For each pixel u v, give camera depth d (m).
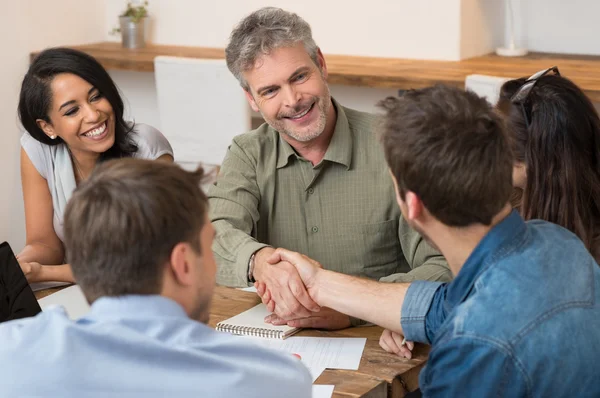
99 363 1.05
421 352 1.71
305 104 2.05
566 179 1.62
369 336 1.79
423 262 2.08
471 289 1.33
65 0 4.52
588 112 1.64
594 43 4.18
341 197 2.17
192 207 1.13
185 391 1.06
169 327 1.10
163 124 4.00
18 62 4.23
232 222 2.14
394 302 1.69
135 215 1.09
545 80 1.68
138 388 1.04
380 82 3.75
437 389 1.30
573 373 1.25
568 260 1.32
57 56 2.37
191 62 3.78
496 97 3.23
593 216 1.64
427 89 1.34
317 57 2.11
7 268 1.83
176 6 4.71
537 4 4.27
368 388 1.56
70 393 1.03
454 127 1.27
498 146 1.27
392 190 2.14
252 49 2.02
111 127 2.44
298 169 2.18
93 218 1.09
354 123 2.17
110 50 4.54
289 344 1.76
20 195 4.30
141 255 1.09
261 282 1.89
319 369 1.64
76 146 2.43
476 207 1.28
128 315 1.10
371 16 4.26
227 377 1.08
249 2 4.53
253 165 2.21
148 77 4.66
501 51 4.28
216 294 2.03
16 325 1.12
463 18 4.07
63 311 1.15
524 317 1.25
